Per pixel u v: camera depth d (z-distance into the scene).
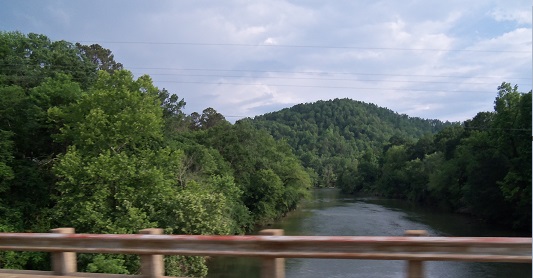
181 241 5.84
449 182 60.03
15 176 24.33
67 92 28.19
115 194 21.72
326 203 81.25
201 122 81.25
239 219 40.47
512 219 42.84
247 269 26.09
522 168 39.78
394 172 98.81
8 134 24.41
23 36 37.22
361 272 21.52
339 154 199.00
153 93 29.08
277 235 5.64
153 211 22.28
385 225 45.81
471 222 47.00
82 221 20.00
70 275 6.34
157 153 25.58
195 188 26.22
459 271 24.41
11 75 31.38
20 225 23.16
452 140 71.62
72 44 41.25
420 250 5.19
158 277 6.05
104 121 24.00
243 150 53.94
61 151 29.36
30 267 21.34
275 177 52.72
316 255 5.42
